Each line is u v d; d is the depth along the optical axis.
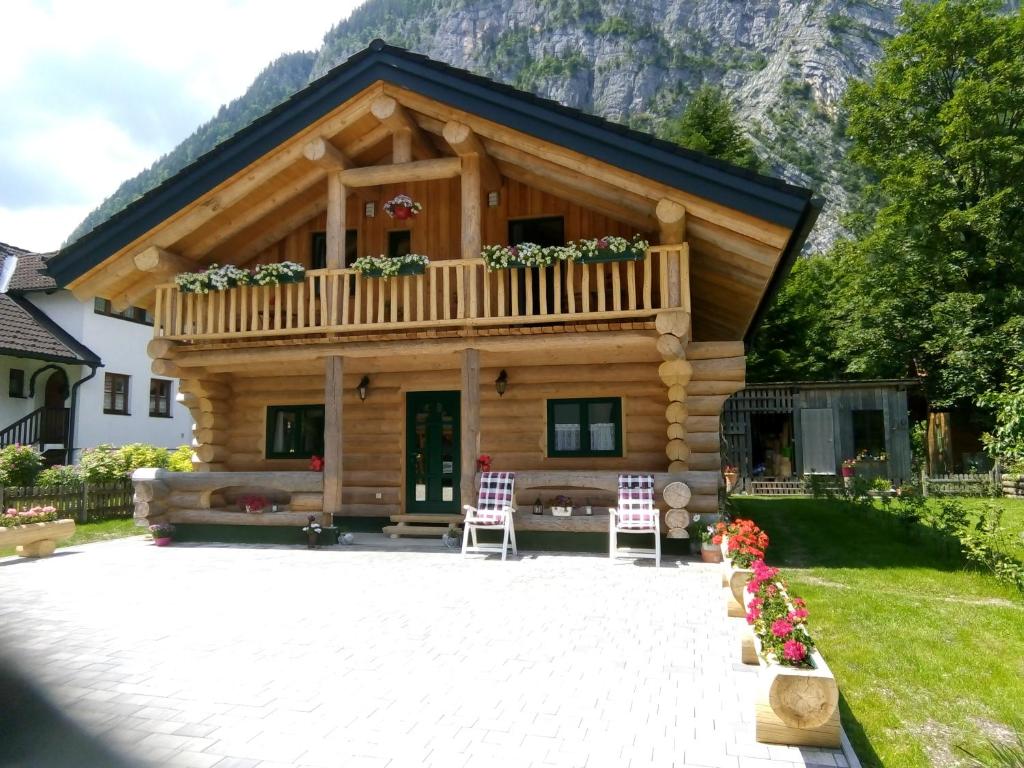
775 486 20.59
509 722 3.90
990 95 23.22
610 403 11.27
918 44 25.81
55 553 10.05
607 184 9.81
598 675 4.67
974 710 4.45
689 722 3.92
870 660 5.28
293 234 12.49
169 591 7.29
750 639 4.90
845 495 15.74
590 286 11.38
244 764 3.39
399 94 10.14
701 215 8.89
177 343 11.49
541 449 11.41
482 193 11.63
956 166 25.08
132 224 10.87
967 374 22.70
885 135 26.84
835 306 30.56
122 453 15.39
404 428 12.14
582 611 6.39
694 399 10.34
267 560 9.21
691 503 9.34
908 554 9.46
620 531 9.05
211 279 10.81
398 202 11.04
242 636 5.59
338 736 3.71
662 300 9.42
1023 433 8.12
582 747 3.59
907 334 25.08
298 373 12.70
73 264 11.02
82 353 20.34
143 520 10.83
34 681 4.55
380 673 4.70
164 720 3.93
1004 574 7.59
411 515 11.55
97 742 3.65
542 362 11.34
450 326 10.30
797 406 21.36
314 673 4.70
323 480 10.52
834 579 8.05
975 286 24.83
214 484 10.93
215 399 12.70
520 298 11.47
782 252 9.16
